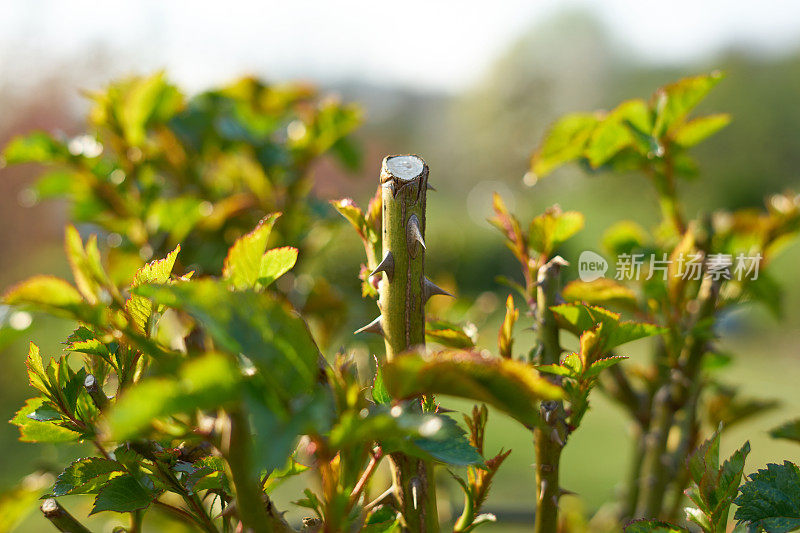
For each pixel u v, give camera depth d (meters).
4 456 2.05
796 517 0.50
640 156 0.62
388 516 0.49
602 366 0.50
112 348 0.48
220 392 0.42
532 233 0.53
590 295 0.57
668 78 11.10
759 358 4.32
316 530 0.47
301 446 0.49
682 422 0.60
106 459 0.49
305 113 1.03
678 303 0.58
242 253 0.46
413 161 0.48
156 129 0.90
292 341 0.44
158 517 0.60
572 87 11.95
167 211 0.81
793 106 8.76
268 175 0.94
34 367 0.49
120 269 0.80
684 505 0.60
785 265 4.77
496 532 0.79
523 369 0.43
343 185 3.55
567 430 0.51
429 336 0.53
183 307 0.43
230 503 0.48
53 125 4.70
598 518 0.75
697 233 0.61
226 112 0.95
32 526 1.54
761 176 8.60
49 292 0.45
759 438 2.32
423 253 0.47
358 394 0.45
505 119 12.10
